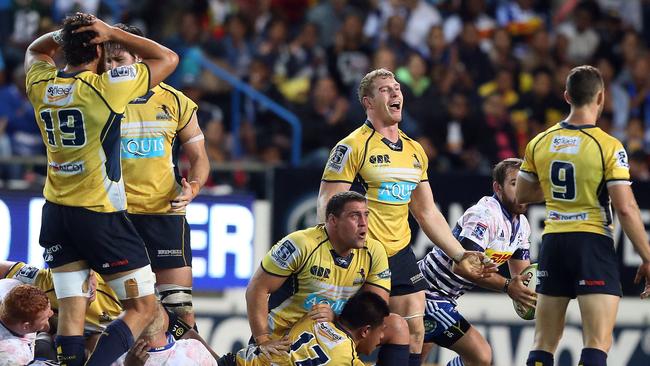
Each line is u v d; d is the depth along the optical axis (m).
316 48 54.34
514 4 59.59
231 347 38.56
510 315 39.94
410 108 49.19
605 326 24.03
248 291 25.38
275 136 48.84
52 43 23.17
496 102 50.38
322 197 26.31
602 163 23.92
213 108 49.72
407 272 26.81
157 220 25.84
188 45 52.94
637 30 60.75
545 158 24.59
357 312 25.00
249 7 57.50
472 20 58.34
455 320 28.88
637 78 55.38
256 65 51.78
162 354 24.38
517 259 29.31
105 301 26.17
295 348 24.91
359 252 25.59
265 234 39.16
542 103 51.78
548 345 24.86
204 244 38.50
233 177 41.50
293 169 39.34
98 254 22.47
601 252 24.17
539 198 25.55
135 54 23.41
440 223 27.45
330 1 57.03
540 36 54.41
